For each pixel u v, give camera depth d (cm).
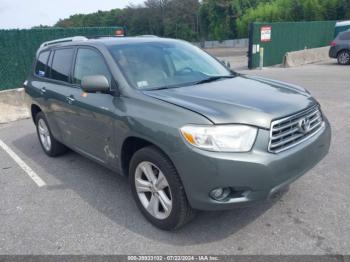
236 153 275
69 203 398
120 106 347
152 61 396
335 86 1041
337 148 519
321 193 385
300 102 330
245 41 5684
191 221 344
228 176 273
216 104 303
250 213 352
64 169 503
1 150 611
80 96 414
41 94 514
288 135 304
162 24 7806
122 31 1385
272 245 301
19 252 310
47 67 525
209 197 282
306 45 2200
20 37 1048
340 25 2398
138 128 319
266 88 365
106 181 454
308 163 315
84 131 418
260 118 286
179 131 286
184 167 285
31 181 466
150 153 314
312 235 311
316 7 3866
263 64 1789
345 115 704
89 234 333
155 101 320
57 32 1160
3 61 1016
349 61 1662
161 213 331
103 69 388
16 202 407
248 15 5766
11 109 839
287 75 1348
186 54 443
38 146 625
